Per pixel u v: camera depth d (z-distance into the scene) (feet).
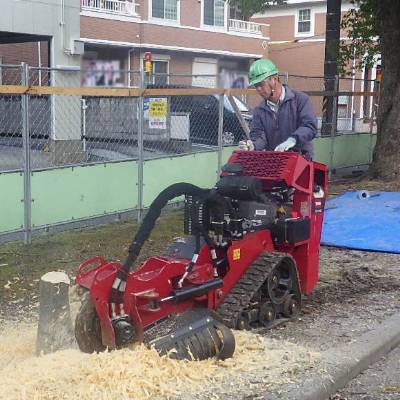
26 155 24.13
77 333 12.69
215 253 14.49
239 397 11.42
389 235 26.99
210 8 95.30
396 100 39.99
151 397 11.16
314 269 17.47
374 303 18.42
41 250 23.90
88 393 10.98
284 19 111.55
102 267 12.81
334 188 39.04
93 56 46.85
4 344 14.80
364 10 42.37
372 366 14.34
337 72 48.16
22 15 45.37
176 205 32.65
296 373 12.62
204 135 39.27
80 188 26.40
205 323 13.04
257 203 15.24
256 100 47.21
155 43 87.45
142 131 28.66
